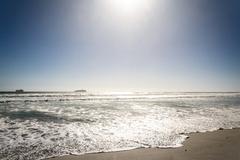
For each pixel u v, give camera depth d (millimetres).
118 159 7754
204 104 32156
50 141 9891
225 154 8242
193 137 10961
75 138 10484
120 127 13250
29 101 34594
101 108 24109
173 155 8164
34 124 13969
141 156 8055
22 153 8180
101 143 9656
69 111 20922
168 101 38344
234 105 31109
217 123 15266
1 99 39719
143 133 11695
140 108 24578
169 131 12289
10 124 13891
